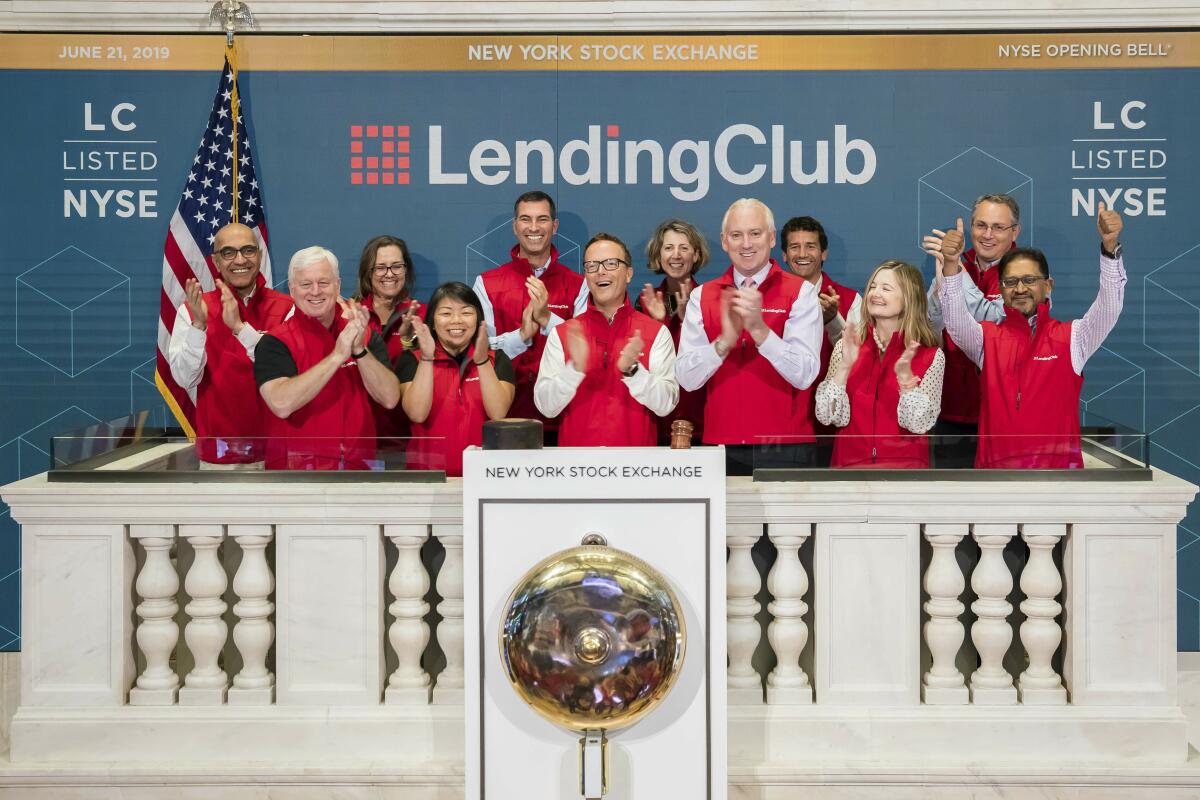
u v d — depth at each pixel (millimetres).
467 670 2719
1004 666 3316
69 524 3080
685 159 5066
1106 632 3057
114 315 5082
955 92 5004
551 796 2725
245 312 4461
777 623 3131
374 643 3090
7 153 5027
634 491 2680
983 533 3057
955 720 3061
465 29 5020
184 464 3154
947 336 4441
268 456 3094
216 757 3084
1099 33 4961
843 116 5027
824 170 5047
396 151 5066
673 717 2709
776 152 5047
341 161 5059
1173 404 5055
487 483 2691
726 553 3029
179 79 5016
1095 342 4027
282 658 3094
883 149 5031
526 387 4750
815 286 4523
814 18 4980
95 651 3104
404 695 3102
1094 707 3064
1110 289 3975
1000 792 3021
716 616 2688
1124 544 3041
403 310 4602
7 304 5074
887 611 3080
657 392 3814
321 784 3033
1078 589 3055
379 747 3076
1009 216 4547
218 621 3139
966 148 5027
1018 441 3070
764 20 4988
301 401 3613
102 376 5102
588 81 5039
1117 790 3012
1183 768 3006
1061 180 5016
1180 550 5117
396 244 4629
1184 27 4945
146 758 3084
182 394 4941
